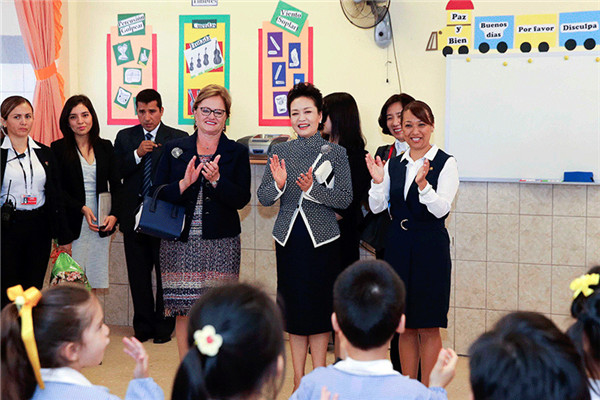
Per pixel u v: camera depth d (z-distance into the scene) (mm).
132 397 1792
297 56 4723
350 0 4582
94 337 1845
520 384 1411
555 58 4250
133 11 4973
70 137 4297
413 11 4496
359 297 1869
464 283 4492
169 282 3514
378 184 3369
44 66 4742
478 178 4410
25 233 3912
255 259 4793
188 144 3590
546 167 4309
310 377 1840
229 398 1561
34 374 1719
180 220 3424
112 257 5020
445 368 1867
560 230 4332
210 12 4852
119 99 5035
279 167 3389
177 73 4934
